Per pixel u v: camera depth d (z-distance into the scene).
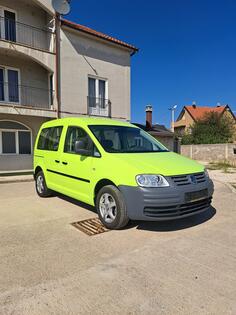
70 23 14.66
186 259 3.67
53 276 3.20
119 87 17.16
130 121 17.83
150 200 4.25
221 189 9.23
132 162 4.66
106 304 2.67
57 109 14.31
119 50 17.06
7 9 14.10
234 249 4.02
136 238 4.42
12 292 2.87
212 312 2.56
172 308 2.61
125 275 3.22
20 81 14.46
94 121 6.00
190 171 4.73
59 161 6.29
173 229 4.88
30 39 14.73
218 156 25.36
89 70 15.59
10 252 3.87
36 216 5.66
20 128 14.05
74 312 2.55
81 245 4.12
